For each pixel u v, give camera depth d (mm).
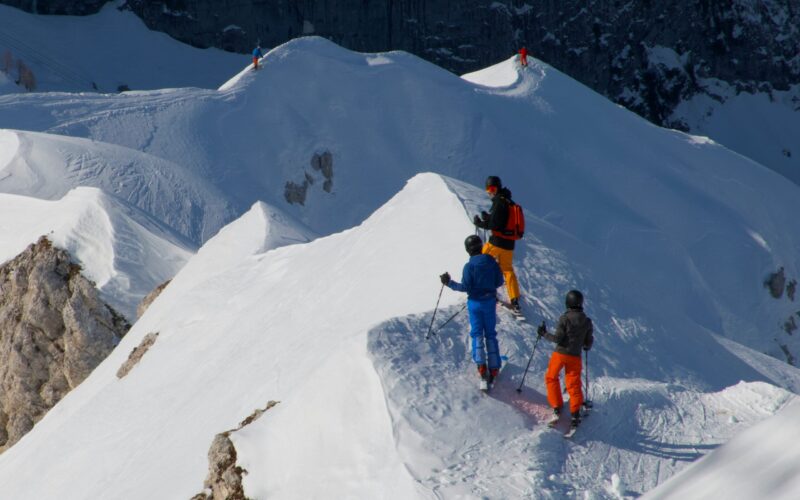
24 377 68125
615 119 194750
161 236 77562
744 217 174250
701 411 26938
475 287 26078
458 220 36812
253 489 25891
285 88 178125
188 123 160125
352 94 181375
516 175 174500
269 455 26125
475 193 40594
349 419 24797
